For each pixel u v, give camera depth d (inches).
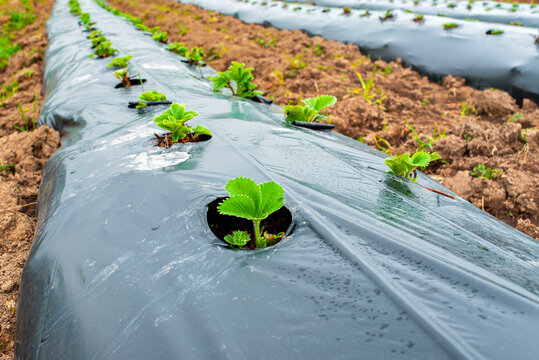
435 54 70.9
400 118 55.0
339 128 48.8
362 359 14.7
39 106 64.4
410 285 17.4
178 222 21.5
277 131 31.5
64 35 87.0
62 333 18.6
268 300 17.4
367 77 69.8
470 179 38.7
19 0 197.0
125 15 115.2
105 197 24.1
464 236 22.0
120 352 17.0
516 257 21.0
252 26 112.6
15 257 31.1
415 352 14.7
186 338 16.7
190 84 45.4
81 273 20.4
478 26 69.7
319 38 92.3
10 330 26.6
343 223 20.5
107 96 42.6
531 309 16.3
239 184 20.2
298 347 15.5
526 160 40.3
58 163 30.9
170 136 29.5
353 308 16.7
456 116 55.5
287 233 20.8
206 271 19.0
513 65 59.8
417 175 31.8
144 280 19.2
